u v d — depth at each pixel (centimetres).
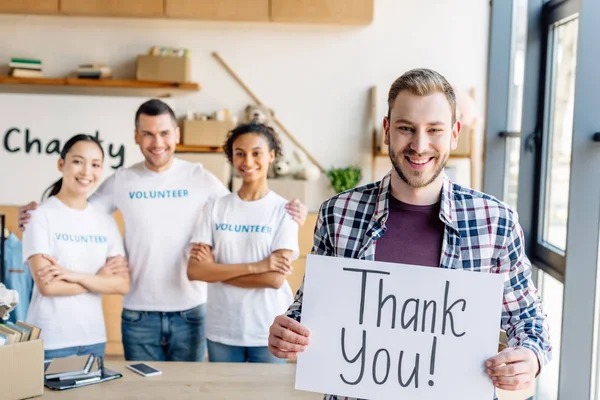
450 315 128
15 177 417
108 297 406
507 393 173
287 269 240
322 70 442
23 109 416
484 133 403
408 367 130
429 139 124
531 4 304
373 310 132
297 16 410
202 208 262
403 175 127
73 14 416
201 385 180
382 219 133
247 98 445
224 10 410
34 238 227
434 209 133
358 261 132
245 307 241
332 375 133
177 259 258
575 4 260
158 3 409
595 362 225
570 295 224
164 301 257
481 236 130
